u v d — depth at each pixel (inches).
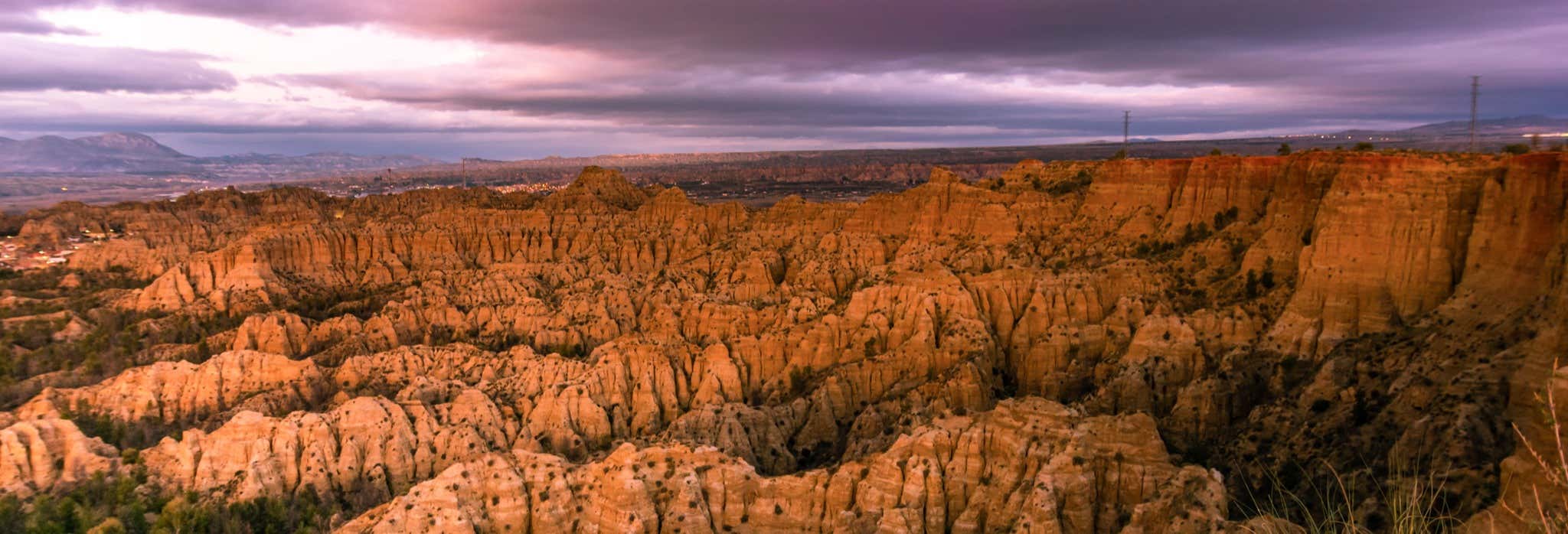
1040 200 4594.0
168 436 3139.8
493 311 4896.7
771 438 3154.5
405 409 3184.1
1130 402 2930.6
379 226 6304.1
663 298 4832.7
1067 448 2261.3
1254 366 2896.2
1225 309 3196.4
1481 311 2529.5
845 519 2239.2
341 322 4653.1
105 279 5989.2
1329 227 2982.3
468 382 3718.0
